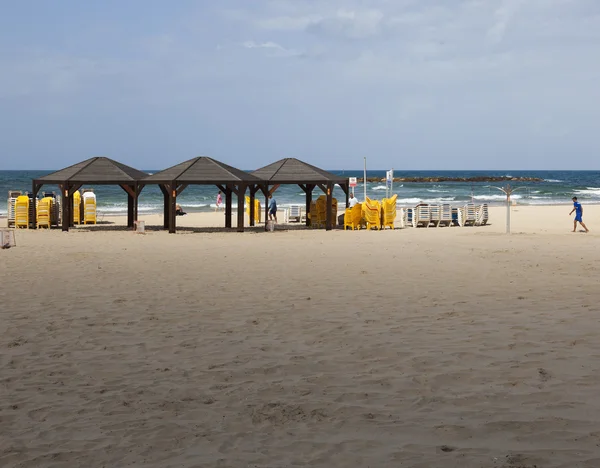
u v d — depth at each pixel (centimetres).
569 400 496
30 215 2873
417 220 2945
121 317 854
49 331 773
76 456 404
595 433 425
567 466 373
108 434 443
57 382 570
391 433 436
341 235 2403
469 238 2158
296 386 550
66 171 2797
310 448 412
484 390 528
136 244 2002
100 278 1217
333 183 2822
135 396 528
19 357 656
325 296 1009
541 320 809
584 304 915
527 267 1345
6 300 980
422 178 13612
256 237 2323
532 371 580
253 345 700
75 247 1883
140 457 401
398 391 531
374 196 6769
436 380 559
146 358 651
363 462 387
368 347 682
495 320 813
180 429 450
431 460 387
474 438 423
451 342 698
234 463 389
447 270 1310
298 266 1398
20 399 523
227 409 493
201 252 1727
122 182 2720
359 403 502
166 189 2931
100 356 659
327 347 686
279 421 464
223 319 840
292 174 2836
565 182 13350
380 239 2170
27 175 14312
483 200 6469
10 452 412
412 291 1049
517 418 459
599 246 1809
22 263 1456
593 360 615
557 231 2589
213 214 4241
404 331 757
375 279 1191
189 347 694
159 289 1085
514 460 383
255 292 1051
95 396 530
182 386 555
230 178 2605
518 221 3306
